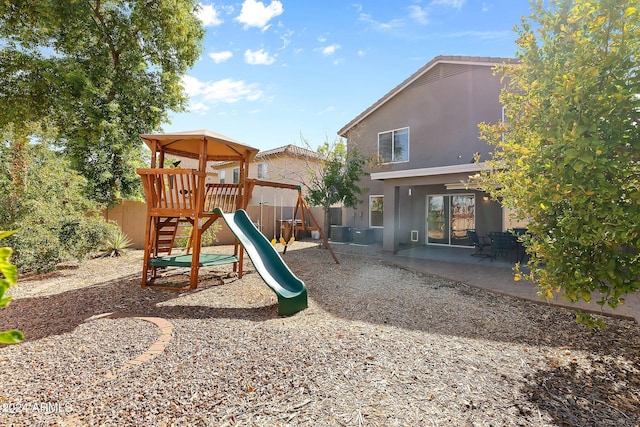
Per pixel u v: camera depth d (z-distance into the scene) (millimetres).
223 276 7254
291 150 17969
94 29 11742
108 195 11641
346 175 12742
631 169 2486
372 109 14258
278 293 4715
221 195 7871
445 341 3725
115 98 12562
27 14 10102
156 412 2320
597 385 2801
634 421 2318
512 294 5836
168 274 7477
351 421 2248
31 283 6562
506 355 3379
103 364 3057
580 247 2664
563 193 2514
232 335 3779
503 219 11156
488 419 2299
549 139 2688
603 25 2506
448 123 12125
